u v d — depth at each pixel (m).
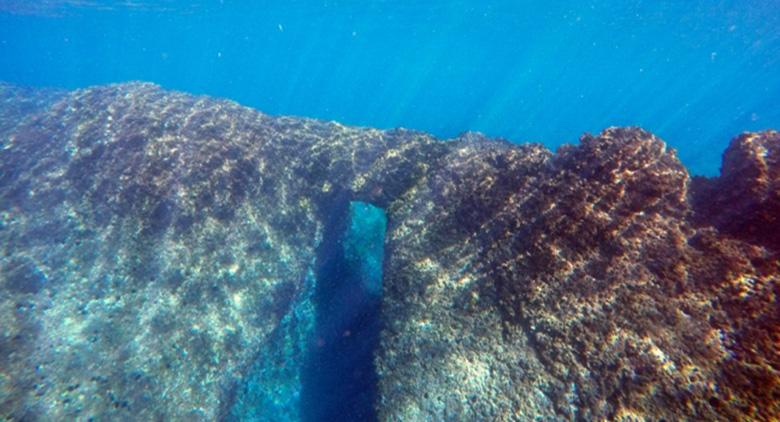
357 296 5.18
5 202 5.65
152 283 5.20
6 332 4.46
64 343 4.53
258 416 4.86
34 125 6.89
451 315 3.90
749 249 3.21
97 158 6.07
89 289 5.01
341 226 6.03
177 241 5.52
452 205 5.02
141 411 4.39
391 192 5.91
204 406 4.70
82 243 5.36
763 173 3.49
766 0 21.48
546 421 2.89
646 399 2.67
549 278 3.61
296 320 5.52
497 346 3.47
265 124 7.28
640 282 3.26
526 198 4.40
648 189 3.81
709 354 2.70
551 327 3.32
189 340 4.99
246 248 5.83
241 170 6.28
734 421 2.38
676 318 2.96
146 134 6.32
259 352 5.25
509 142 6.59
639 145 4.08
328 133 7.20
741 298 2.91
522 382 3.15
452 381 3.43
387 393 3.70
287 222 6.21
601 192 3.92
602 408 2.76
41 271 5.06
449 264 4.36
